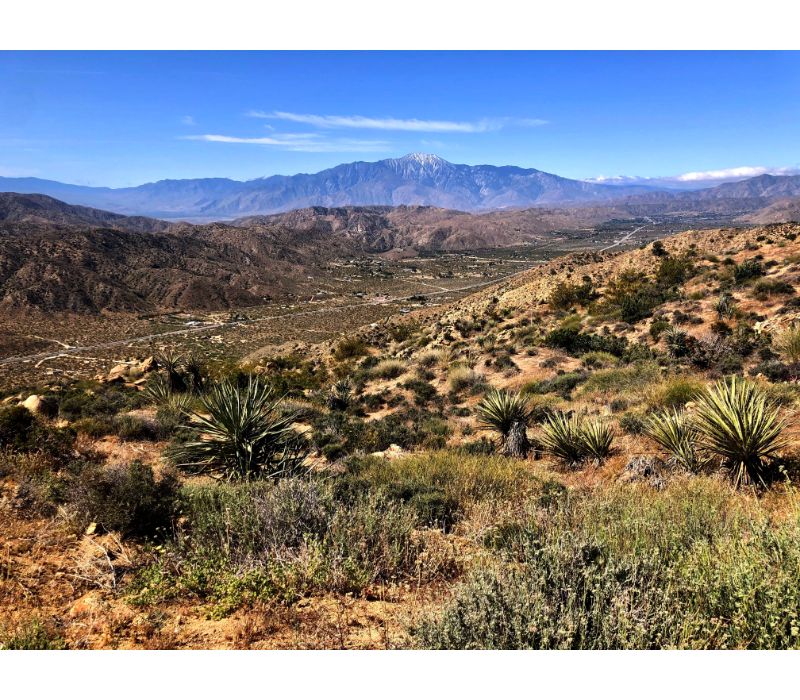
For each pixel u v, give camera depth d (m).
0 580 3.74
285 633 3.13
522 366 19.92
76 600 3.59
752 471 6.38
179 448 7.80
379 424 13.47
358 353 35.28
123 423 10.50
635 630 2.50
